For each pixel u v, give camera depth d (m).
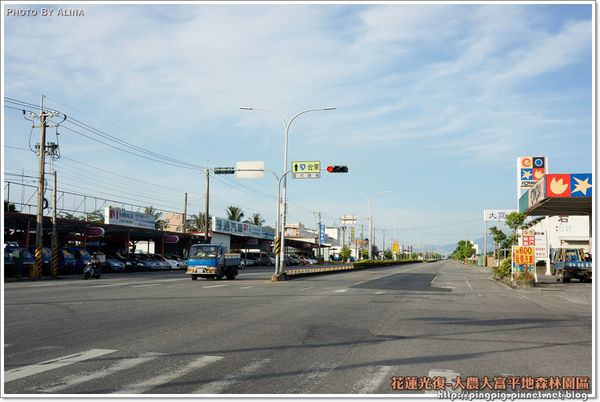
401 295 22.27
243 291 23.17
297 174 34.28
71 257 40.44
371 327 12.33
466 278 41.00
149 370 7.69
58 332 10.84
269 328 11.84
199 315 14.01
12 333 10.67
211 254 32.97
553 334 11.73
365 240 142.00
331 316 14.30
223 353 8.95
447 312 15.84
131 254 51.47
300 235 116.12
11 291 21.77
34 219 37.66
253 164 35.41
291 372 7.68
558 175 27.42
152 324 12.18
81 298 18.47
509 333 11.75
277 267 34.31
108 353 8.81
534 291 26.36
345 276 42.34
